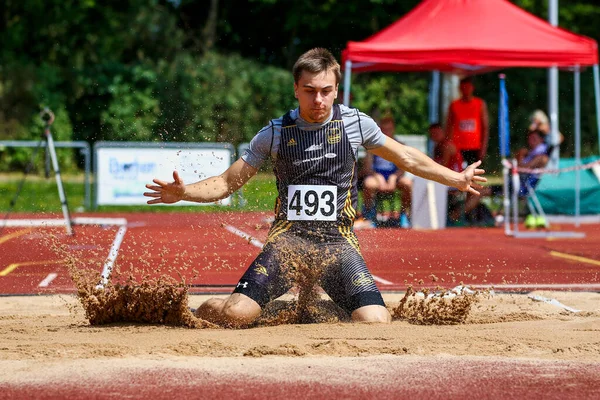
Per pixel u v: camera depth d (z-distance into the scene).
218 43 67.62
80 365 8.82
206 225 31.30
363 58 27.80
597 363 9.13
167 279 11.79
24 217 34.91
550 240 27.09
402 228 30.67
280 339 10.18
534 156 32.09
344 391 7.89
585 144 61.44
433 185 30.95
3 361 8.98
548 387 8.12
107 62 60.03
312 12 64.06
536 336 10.46
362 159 31.66
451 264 20.61
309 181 11.73
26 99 59.19
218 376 8.41
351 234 12.09
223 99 57.34
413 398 7.70
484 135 32.34
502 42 28.12
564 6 67.69
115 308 11.55
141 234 28.11
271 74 58.75
